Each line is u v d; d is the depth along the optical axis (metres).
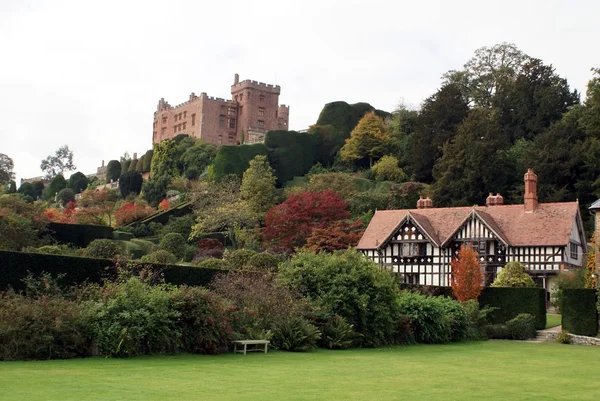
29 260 21.97
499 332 34.19
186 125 125.50
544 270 48.53
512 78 86.81
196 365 17.83
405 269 53.06
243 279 26.02
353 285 26.78
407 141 89.12
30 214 56.31
